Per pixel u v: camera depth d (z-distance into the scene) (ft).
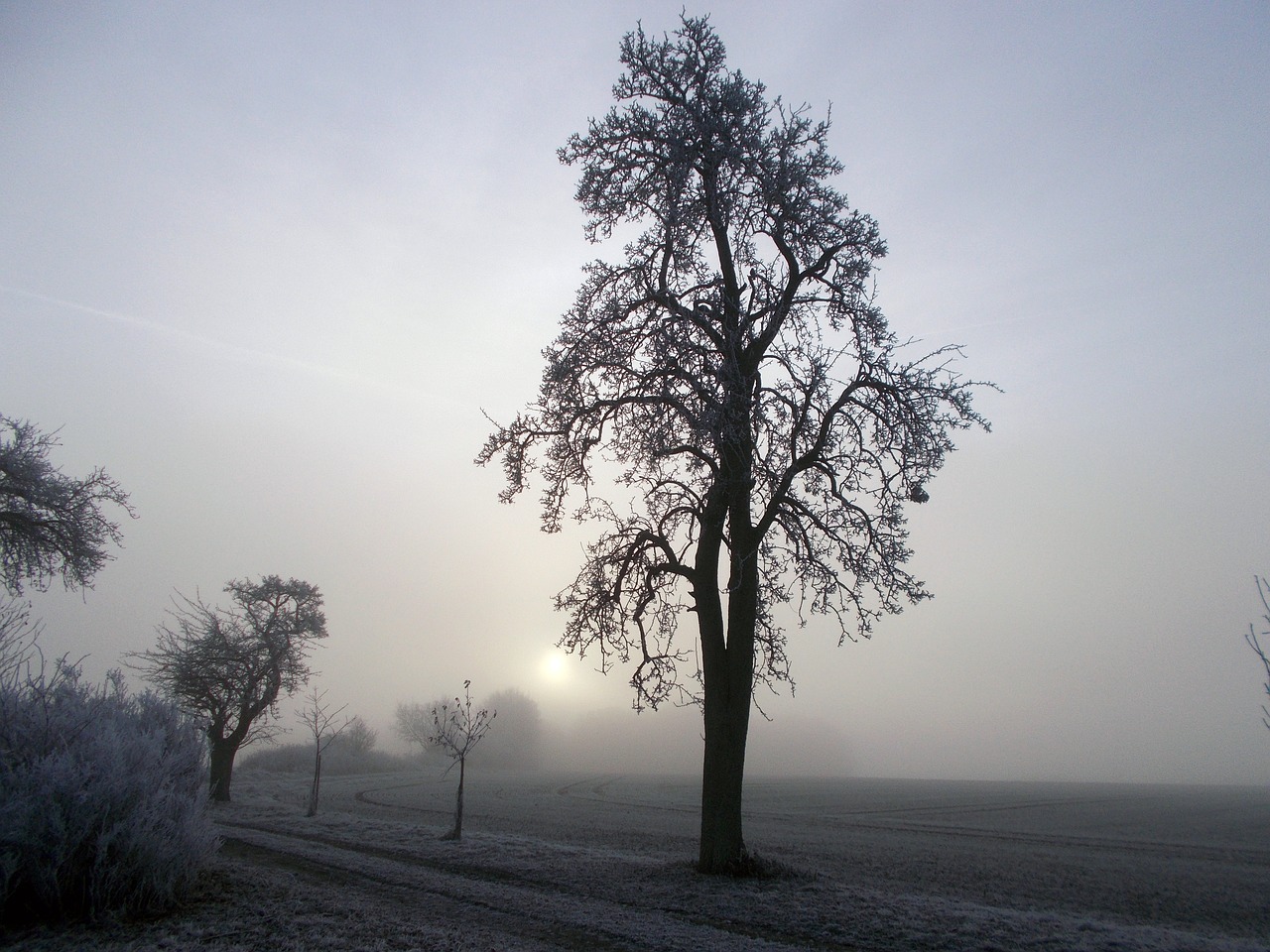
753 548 55.72
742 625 54.85
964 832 117.60
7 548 85.56
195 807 43.91
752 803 186.19
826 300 58.65
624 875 50.88
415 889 46.32
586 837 86.28
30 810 33.96
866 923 38.68
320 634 128.88
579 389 56.24
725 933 36.83
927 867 71.82
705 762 53.88
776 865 52.85
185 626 119.44
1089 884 64.59
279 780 212.84
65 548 87.10
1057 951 34.50
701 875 50.06
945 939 36.22
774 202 56.95
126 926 33.94
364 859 57.52
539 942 34.42
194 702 115.55
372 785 197.67
